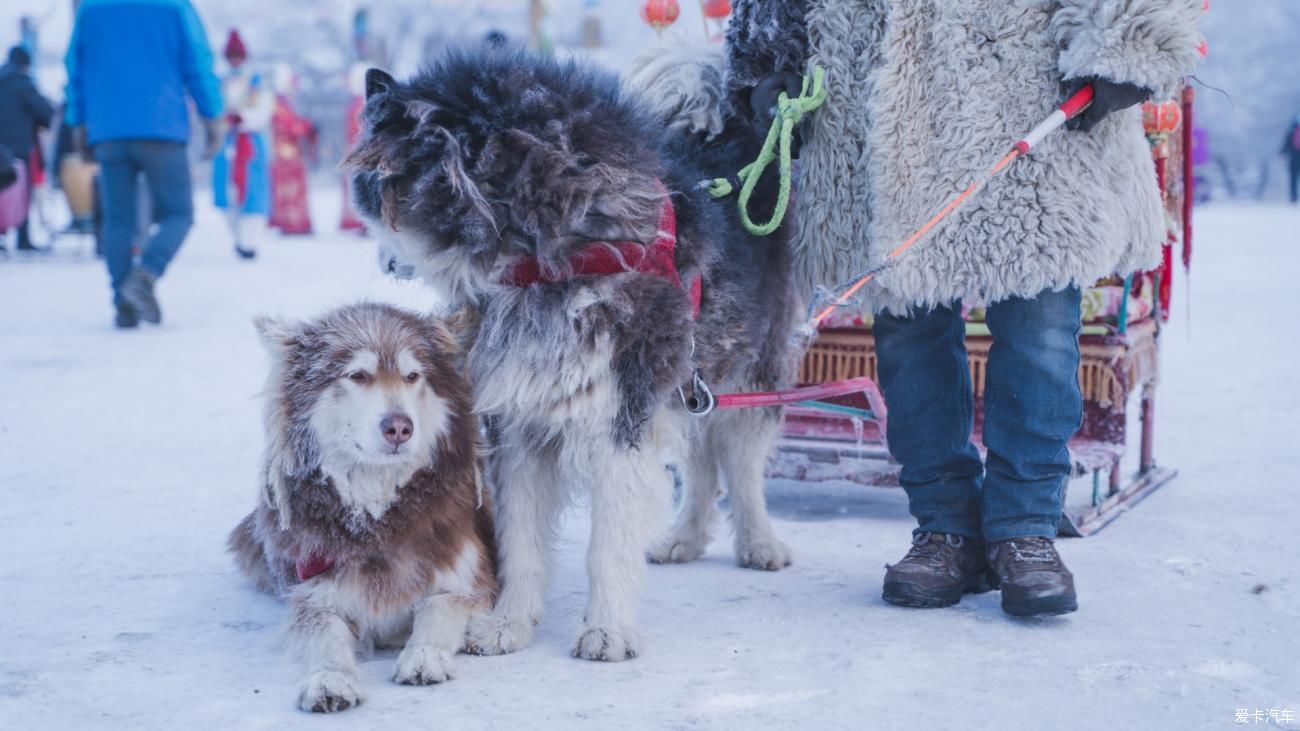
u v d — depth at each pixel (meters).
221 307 9.62
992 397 3.12
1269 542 3.61
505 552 2.92
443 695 2.52
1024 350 3.04
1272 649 2.72
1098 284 4.02
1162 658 2.67
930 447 3.22
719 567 3.58
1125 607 3.04
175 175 8.24
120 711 2.42
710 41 3.76
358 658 2.79
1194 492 4.28
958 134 2.93
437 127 2.63
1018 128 2.90
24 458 4.85
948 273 2.96
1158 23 2.71
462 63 2.76
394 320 2.76
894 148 2.99
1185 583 3.23
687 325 2.76
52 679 2.60
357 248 15.58
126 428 5.44
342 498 2.67
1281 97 33.16
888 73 2.97
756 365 3.45
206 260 13.88
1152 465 4.49
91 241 16.22
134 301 8.37
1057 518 3.10
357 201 2.84
